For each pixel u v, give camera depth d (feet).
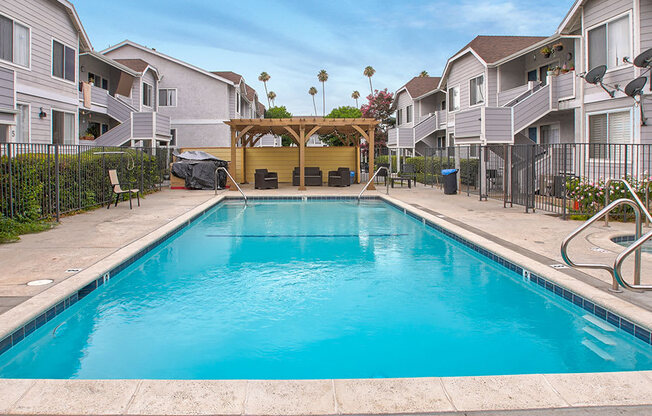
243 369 12.48
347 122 64.03
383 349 13.79
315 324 15.76
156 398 9.43
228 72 110.83
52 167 34.12
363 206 50.37
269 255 26.32
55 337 14.60
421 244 29.50
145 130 71.56
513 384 10.02
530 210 40.11
